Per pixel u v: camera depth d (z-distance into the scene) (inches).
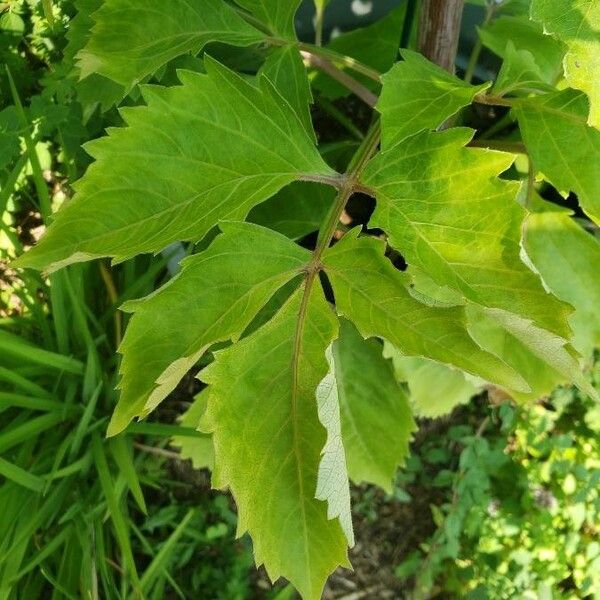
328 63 11.2
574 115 8.2
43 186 13.6
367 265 7.6
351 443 14.0
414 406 15.2
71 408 15.0
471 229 7.1
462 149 7.3
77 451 15.0
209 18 9.6
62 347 15.0
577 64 5.7
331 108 15.4
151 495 17.4
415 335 7.2
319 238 8.1
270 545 8.0
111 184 7.4
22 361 14.8
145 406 7.0
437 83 7.8
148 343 7.3
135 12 9.2
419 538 18.6
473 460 17.8
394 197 7.5
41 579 15.0
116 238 7.4
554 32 5.7
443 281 7.0
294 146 8.1
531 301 6.8
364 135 15.8
